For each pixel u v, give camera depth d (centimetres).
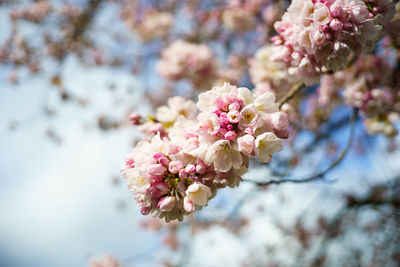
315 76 240
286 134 170
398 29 275
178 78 583
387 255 632
